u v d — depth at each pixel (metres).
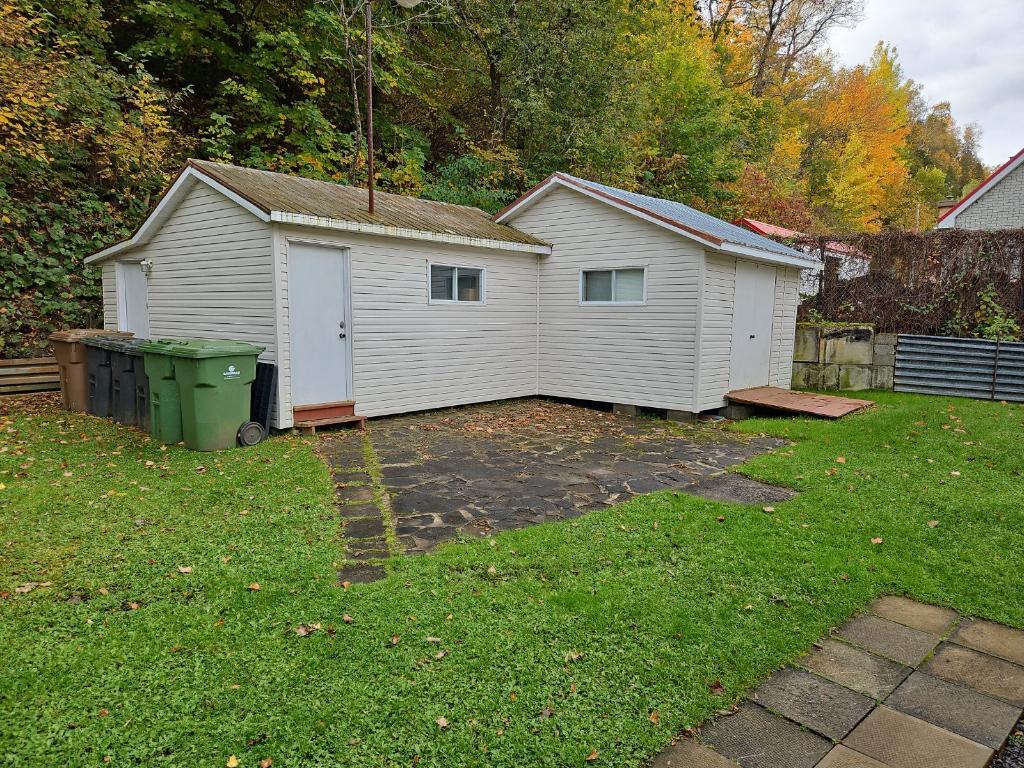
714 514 4.34
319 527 4.00
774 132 23.77
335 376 7.34
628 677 2.45
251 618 2.84
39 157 9.39
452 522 4.21
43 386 9.16
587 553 3.63
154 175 11.34
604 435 7.30
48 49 10.45
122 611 2.88
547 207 9.74
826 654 2.69
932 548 3.77
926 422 7.31
